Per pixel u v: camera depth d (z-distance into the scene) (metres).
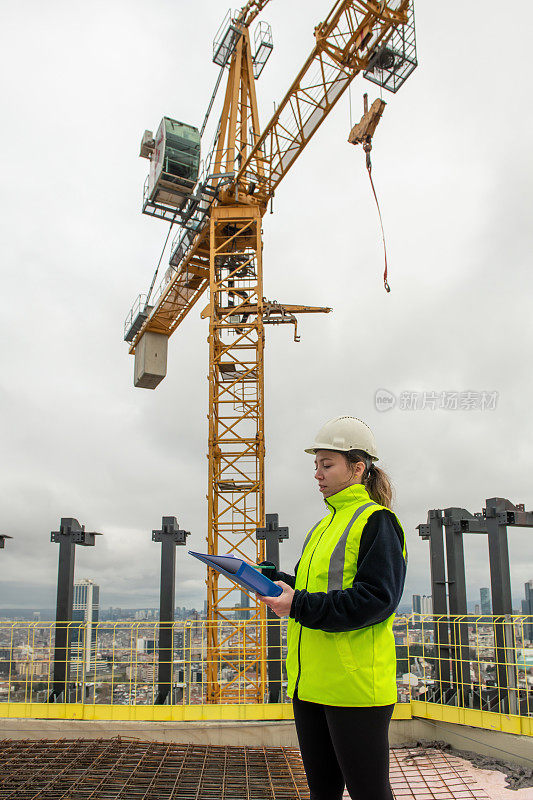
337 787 2.83
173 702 7.68
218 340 24.08
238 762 6.05
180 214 25.00
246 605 20.53
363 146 17.69
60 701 7.56
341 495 2.87
